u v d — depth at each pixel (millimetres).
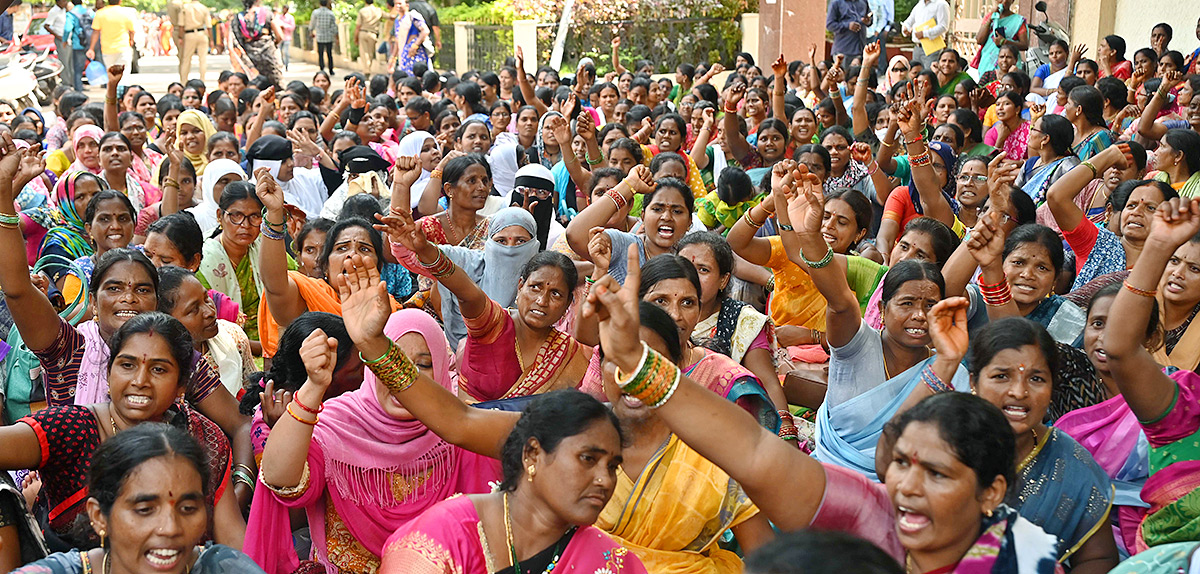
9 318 4285
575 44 18312
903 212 6156
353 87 10117
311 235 5336
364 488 3299
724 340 4340
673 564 2918
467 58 19031
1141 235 4898
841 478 2441
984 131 10961
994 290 3760
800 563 1821
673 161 6883
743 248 4883
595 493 2465
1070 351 3598
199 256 4883
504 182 8648
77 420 3119
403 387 2879
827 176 7426
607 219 5059
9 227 3520
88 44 17484
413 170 5445
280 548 3215
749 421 2438
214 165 6598
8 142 3541
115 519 2490
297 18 25438
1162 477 2939
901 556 2408
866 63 8727
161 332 3205
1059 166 7000
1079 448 2926
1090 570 2850
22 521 2971
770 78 12961
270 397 3740
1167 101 9023
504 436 2990
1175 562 2305
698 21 18578
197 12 18703
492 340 4039
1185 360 3764
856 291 4965
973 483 2227
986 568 2250
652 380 2369
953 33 18141
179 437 2584
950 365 2992
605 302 2326
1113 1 14406
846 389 3846
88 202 5496
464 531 2494
